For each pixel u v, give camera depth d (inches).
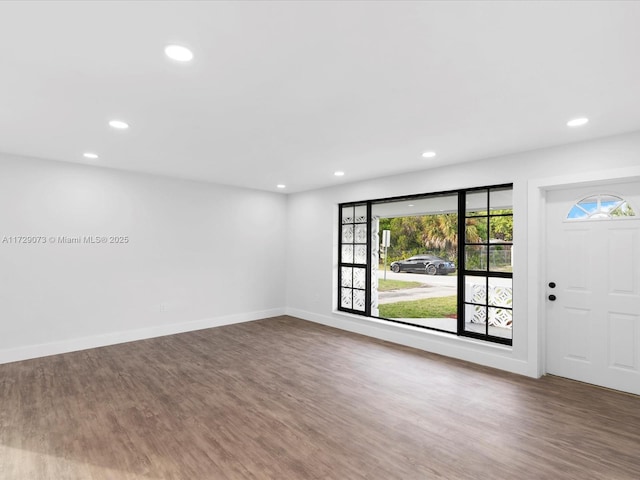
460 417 105.1
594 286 128.6
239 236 232.2
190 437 93.9
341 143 131.1
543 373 139.9
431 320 271.9
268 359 158.4
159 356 162.2
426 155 147.0
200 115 104.0
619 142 117.7
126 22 59.7
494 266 153.1
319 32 62.7
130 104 96.0
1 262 151.0
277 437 94.1
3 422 100.9
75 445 89.6
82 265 172.1
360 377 137.1
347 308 220.4
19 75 79.4
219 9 56.0
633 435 95.0
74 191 169.3
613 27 59.9
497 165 147.6
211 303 219.3
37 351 159.3
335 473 79.3
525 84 82.6
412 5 54.9
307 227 241.6
